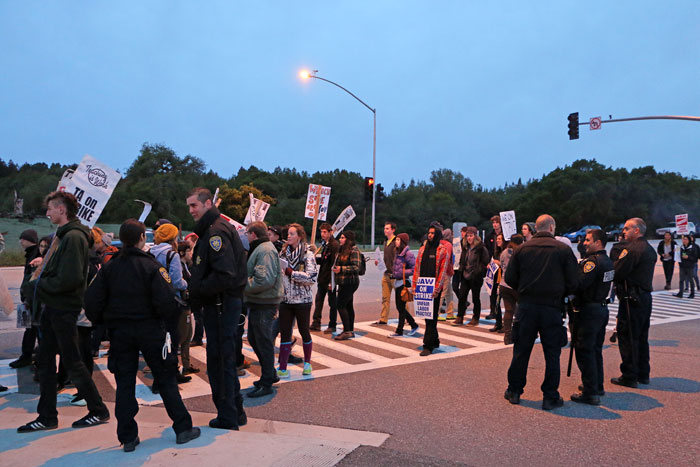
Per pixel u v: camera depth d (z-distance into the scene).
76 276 4.01
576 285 4.97
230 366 4.24
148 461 3.47
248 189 50.56
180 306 5.81
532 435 4.34
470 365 6.72
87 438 3.99
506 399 5.30
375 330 9.20
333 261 8.77
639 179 64.56
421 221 64.94
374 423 4.57
